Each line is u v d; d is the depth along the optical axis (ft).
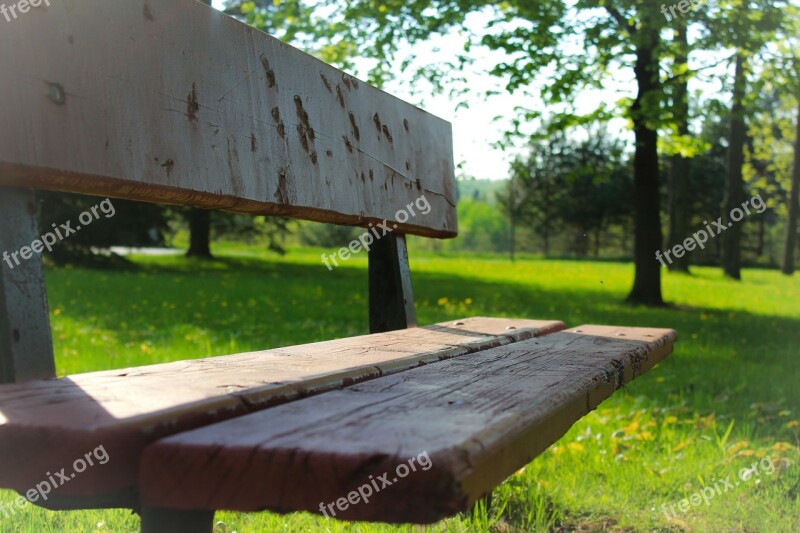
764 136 108.17
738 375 19.94
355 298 40.37
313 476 2.87
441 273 75.25
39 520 7.84
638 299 46.11
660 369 20.67
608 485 10.38
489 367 5.74
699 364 21.77
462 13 35.73
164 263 68.03
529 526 8.74
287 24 32.40
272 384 4.28
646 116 39.81
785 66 38.52
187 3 5.89
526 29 36.83
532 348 7.32
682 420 14.40
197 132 5.93
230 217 84.28
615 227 149.38
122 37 5.21
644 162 46.32
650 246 46.06
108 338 22.29
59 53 4.71
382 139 9.52
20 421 3.27
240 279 52.01
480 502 8.92
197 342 21.84
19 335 4.51
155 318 28.27
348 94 8.64
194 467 2.99
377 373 5.23
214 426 3.31
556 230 147.23
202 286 44.21
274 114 7.05
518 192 133.90
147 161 5.37
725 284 73.56
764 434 13.66
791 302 53.06
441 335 8.04
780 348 27.14
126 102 5.21
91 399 3.76
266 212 6.98
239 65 6.54
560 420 4.42
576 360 6.34
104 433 3.16
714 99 39.11
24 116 4.44
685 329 32.42
